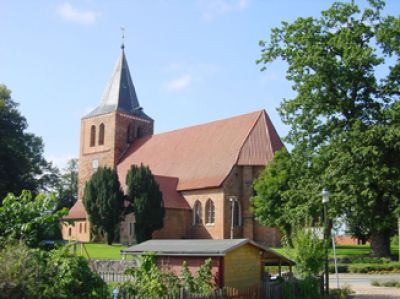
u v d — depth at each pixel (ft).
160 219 190.60
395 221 127.13
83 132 271.90
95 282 40.65
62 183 379.76
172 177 217.77
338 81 132.67
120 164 253.85
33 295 34.76
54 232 44.98
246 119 216.54
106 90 269.64
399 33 129.18
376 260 128.98
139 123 267.18
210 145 220.64
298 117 141.49
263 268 70.95
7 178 223.51
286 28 142.31
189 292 51.83
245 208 197.67
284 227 172.14
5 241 40.32
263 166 198.80
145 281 52.06
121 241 207.51
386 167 121.49
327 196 84.33
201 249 63.26
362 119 135.74
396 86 133.08
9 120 231.50
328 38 140.26
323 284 79.00
